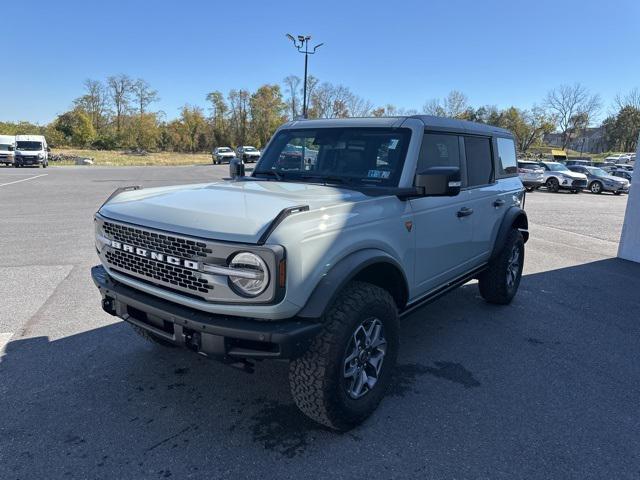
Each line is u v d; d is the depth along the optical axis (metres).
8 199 15.07
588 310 5.50
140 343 4.21
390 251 3.15
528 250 8.99
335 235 2.72
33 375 3.62
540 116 81.06
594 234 11.25
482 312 5.32
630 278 7.06
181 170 39.06
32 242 8.32
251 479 2.55
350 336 2.77
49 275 6.25
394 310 3.14
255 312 2.46
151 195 3.40
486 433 3.02
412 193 3.34
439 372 3.85
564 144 81.81
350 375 2.89
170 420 3.08
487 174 4.82
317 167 3.95
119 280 3.06
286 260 2.41
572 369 3.97
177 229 2.62
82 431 2.94
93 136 92.75
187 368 3.78
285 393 3.44
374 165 3.65
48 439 2.85
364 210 2.98
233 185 3.59
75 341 4.23
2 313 4.88
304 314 2.54
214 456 2.73
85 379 3.58
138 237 2.86
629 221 8.30
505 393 3.54
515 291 5.64
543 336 4.67
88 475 2.55
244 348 2.54
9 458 2.68
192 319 2.57
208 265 2.50
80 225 10.15
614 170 35.81
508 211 5.21
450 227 3.99
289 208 2.49
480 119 84.69
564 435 3.03
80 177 27.28
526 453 2.83
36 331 4.44
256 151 55.00
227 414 3.16
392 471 2.64
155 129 96.12
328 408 2.77
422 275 3.69
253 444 2.85
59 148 87.75
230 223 2.53
